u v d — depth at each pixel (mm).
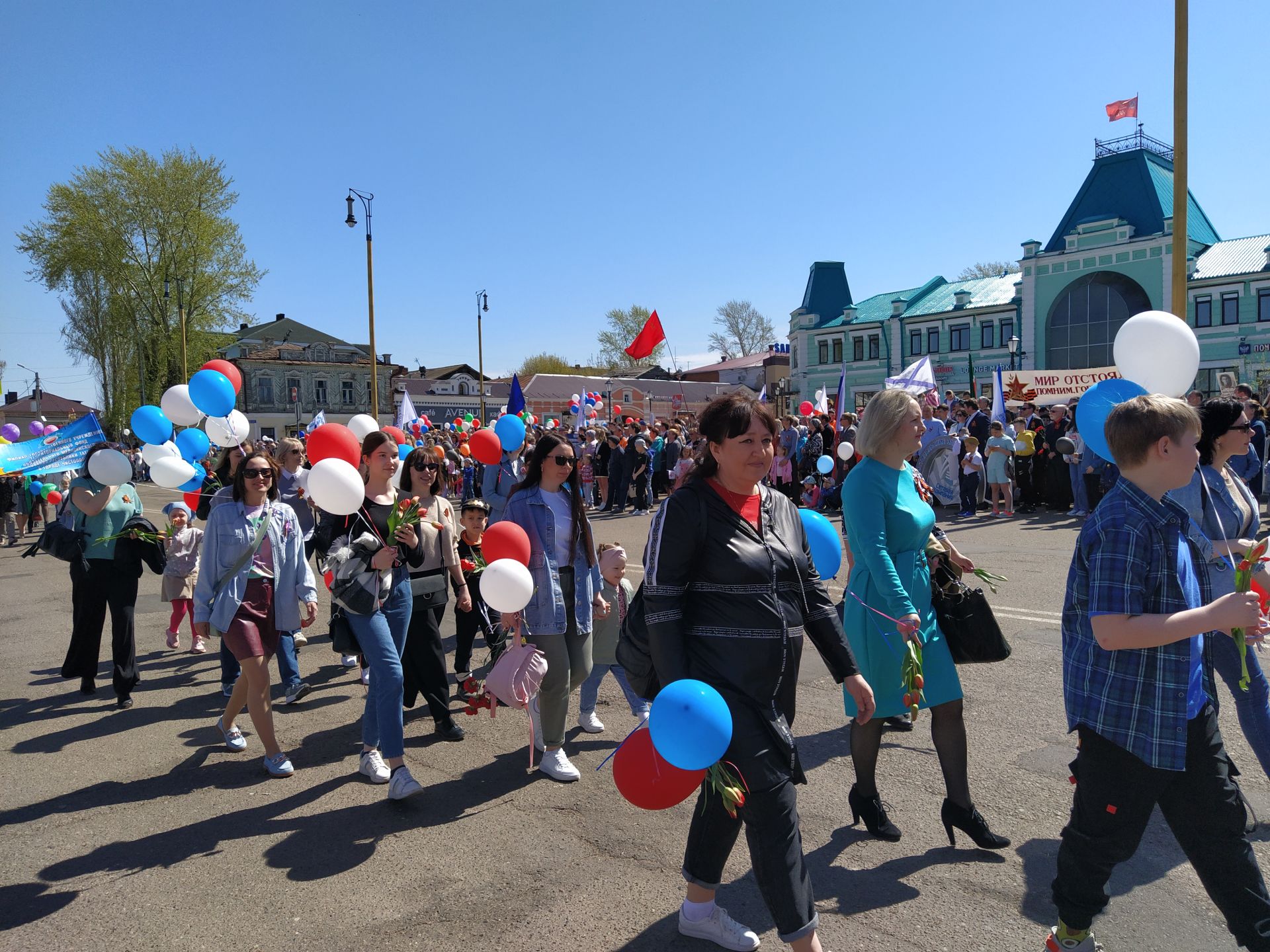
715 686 2406
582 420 26266
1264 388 16547
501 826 3682
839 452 13492
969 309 43625
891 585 3088
